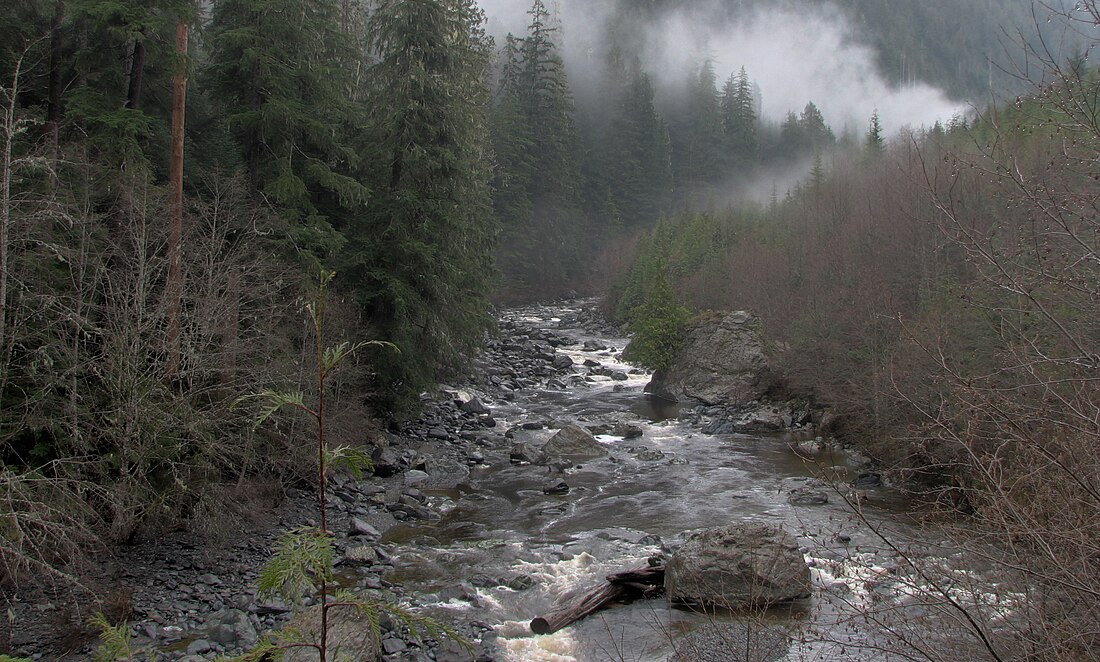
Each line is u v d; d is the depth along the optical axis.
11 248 13.26
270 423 16.88
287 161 19.50
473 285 28.44
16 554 10.32
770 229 53.28
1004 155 6.13
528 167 68.38
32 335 12.60
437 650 11.08
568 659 10.92
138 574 13.14
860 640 8.18
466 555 15.00
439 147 23.86
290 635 3.71
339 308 19.53
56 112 17.64
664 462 22.47
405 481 20.16
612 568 14.30
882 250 24.95
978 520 7.12
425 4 23.83
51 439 13.14
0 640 10.71
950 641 6.30
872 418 21.67
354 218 23.59
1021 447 6.21
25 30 17.41
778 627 10.85
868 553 14.16
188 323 14.73
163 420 13.10
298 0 19.27
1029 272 5.86
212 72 19.62
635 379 38.31
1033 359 6.07
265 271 17.16
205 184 18.81
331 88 21.17
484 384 33.91
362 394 20.56
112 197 15.66
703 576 12.28
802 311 29.36
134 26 15.22
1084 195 5.36
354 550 14.62
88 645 10.77
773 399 30.31
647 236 71.62
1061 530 5.45
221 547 14.46
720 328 33.31
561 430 24.00
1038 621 5.52
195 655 10.52
